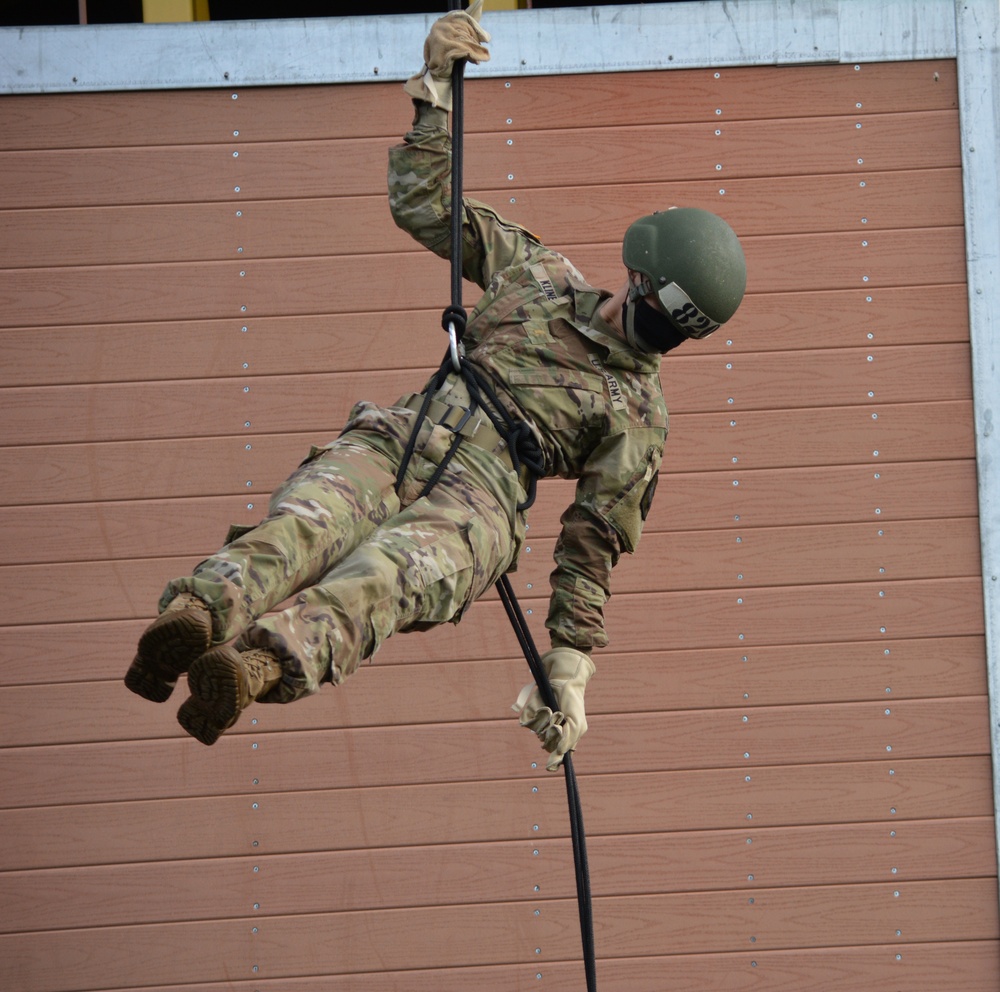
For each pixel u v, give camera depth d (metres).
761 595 9.89
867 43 10.17
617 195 10.09
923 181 10.16
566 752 6.11
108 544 9.83
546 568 9.88
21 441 9.86
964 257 10.12
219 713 4.35
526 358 6.05
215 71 10.02
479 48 6.08
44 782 9.62
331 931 9.58
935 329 10.09
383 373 9.99
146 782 9.66
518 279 6.29
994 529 9.94
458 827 9.66
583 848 6.07
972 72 10.17
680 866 9.66
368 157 10.08
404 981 9.55
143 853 9.60
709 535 9.93
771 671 9.84
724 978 9.59
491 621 9.84
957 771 9.81
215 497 9.89
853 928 9.66
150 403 9.93
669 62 10.11
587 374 6.08
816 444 10.00
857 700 9.84
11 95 9.98
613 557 6.37
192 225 10.02
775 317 10.06
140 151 10.03
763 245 10.10
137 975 9.49
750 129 10.14
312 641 4.65
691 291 5.81
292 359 9.98
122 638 9.76
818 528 9.95
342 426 9.95
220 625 4.57
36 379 9.89
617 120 10.10
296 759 9.70
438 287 10.04
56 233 9.96
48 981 9.47
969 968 9.66
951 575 9.95
